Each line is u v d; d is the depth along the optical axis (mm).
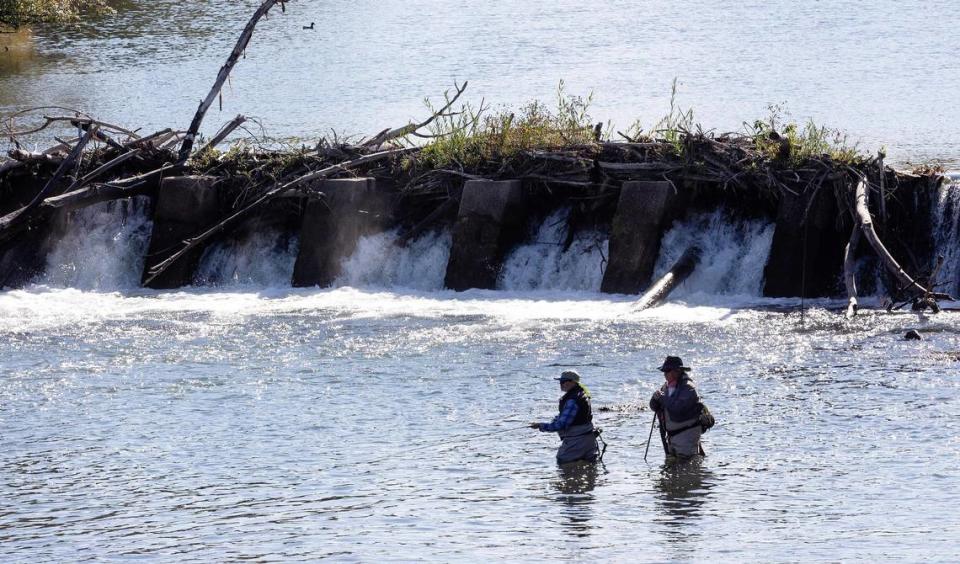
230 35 143000
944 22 136750
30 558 28281
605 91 107125
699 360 44656
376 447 36281
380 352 47219
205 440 37375
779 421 37375
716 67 117125
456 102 103250
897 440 35188
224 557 27953
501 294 57125
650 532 28625
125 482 33781
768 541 27734
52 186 61406
